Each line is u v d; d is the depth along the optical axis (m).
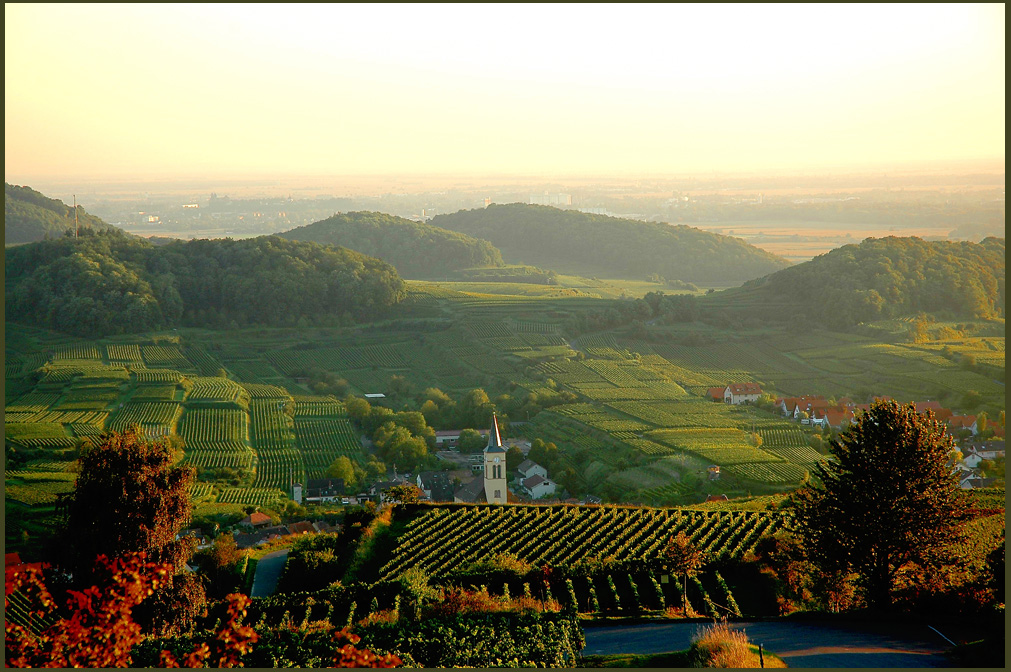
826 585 43.16
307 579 54.84
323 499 102.19
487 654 32.09
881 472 39.56
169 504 38.53
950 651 31.28
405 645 32.97
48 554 36.69
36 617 31.08
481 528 66.50
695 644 31.88
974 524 59.75
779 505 72.25
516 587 48.59
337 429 137.50
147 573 26.30
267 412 143.88
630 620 39.34
